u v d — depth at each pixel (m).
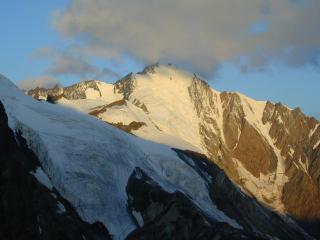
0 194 125.00
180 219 151.12
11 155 136.38
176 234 149.25
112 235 153.25
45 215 133.00
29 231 125.31
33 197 133.88
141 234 152.00
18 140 151.25
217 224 149.88
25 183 133.50
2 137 136.62
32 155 151.25
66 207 146.25
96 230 149.50
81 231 139.38
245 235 146.50
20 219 125.12
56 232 131.25
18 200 127.25
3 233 120.75
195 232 148.25
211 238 145.12
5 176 129.12
